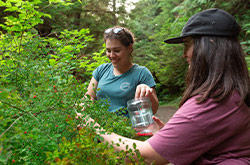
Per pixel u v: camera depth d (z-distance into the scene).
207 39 0.77
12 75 0.98
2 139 0.51
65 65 1.00
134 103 1.09
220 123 0.70
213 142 0.70
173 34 7.54
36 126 0.69
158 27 12.01
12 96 0.71
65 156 0.65
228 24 0.77
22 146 0.66
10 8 1.52
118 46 1.39
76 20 6.84
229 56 0.75
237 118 0.71
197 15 0.80
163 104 8.61
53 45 1.40
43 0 4.62
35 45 1.25
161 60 9.43
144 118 1.06
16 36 1.47
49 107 0.79
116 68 1.47
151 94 1.24
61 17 5.77
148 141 0.75
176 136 0.71
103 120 0.92
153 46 10.63
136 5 9.01
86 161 0.62
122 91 1.41
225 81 0.73
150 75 1.47
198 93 0.74
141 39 12.61
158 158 0.72
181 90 8.67
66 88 0.84
